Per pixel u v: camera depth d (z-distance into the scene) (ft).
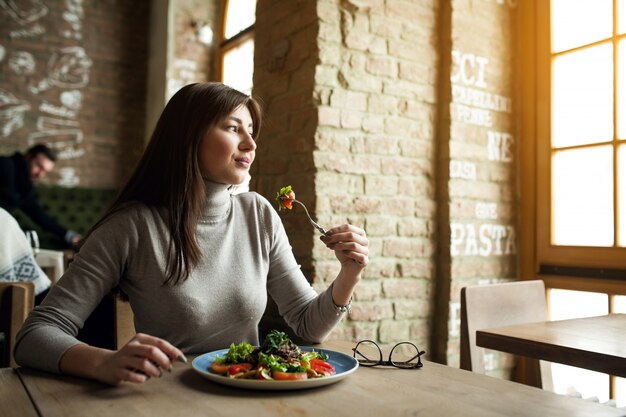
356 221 6.66
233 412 2.18
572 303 7.39
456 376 2.80
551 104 7.80
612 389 6.73
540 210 7.87
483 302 5.07
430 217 7.38
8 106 15.29
